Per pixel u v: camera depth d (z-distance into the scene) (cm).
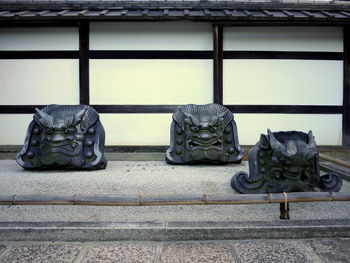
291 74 723
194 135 574
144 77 720
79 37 707
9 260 276
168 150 611
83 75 711
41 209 377
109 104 718
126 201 320
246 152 688
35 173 525
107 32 715
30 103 716
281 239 324
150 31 718
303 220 338
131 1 764
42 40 712
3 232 321
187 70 721
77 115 538
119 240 323
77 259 279
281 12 708
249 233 324
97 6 752
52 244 314
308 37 723
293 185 380
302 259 277
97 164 541
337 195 330
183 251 296
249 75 722
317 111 725
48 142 524
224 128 593
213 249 300
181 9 735
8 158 690
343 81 726
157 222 337
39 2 739
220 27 709
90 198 321
